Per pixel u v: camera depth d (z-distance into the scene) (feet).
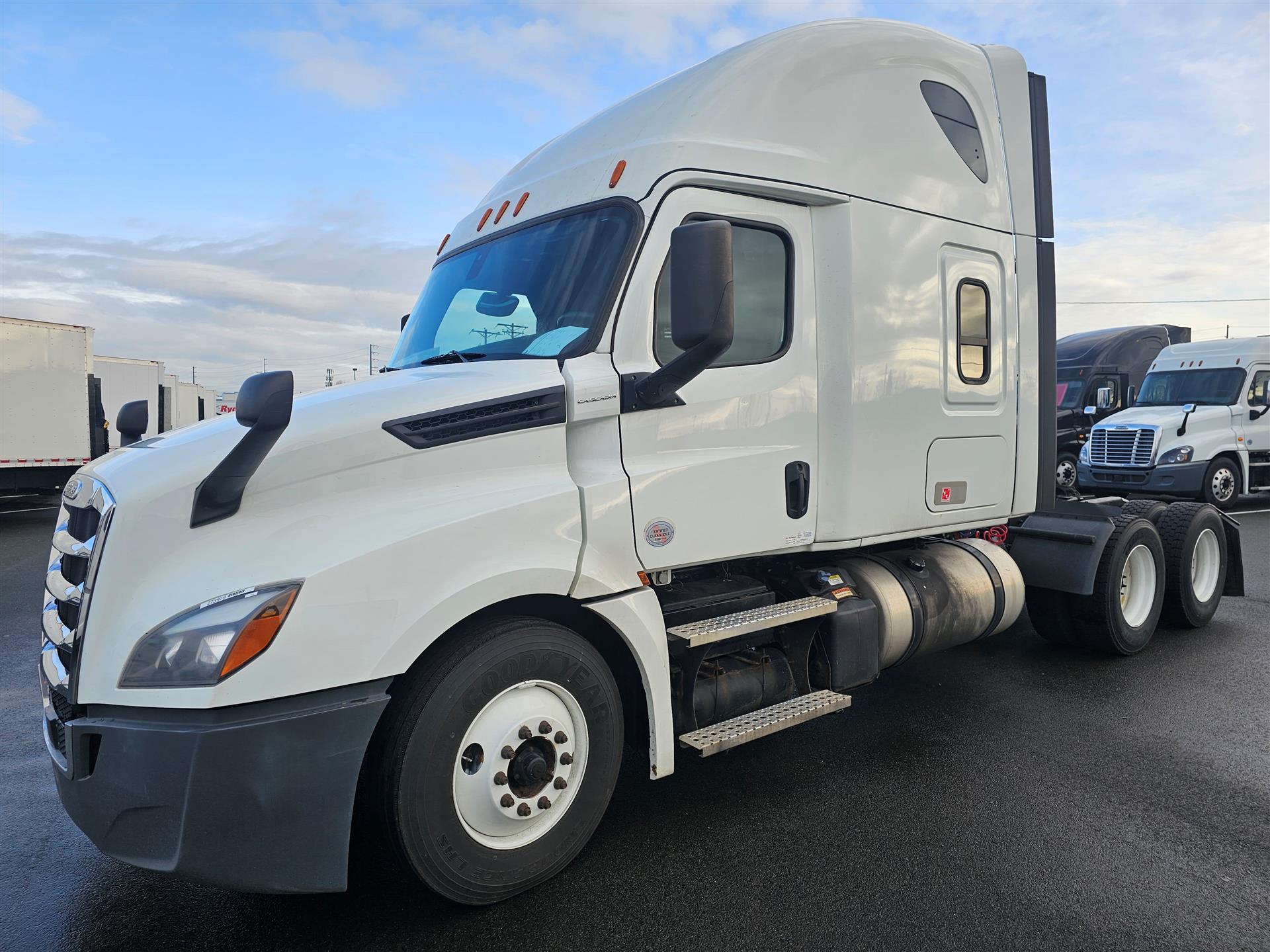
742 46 13.10
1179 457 46.75
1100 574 19.04
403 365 12.90
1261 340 49.83
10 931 9.54
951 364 14.93
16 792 13.11
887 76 14.12
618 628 10.49
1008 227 16.25
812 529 12.98
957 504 15.28
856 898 9.91
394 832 8.95
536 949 9.02
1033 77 17.38
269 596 8.13
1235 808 12.23
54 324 49.01
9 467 47.24
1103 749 14.44
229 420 10.37
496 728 9.48
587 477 10.49
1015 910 9.66
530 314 11.51
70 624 8.85
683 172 11.32
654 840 11.35
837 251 13.08
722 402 11.75
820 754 14.29
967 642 16.55
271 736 8.06
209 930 9.52
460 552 9.18
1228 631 22.57
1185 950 8.94
